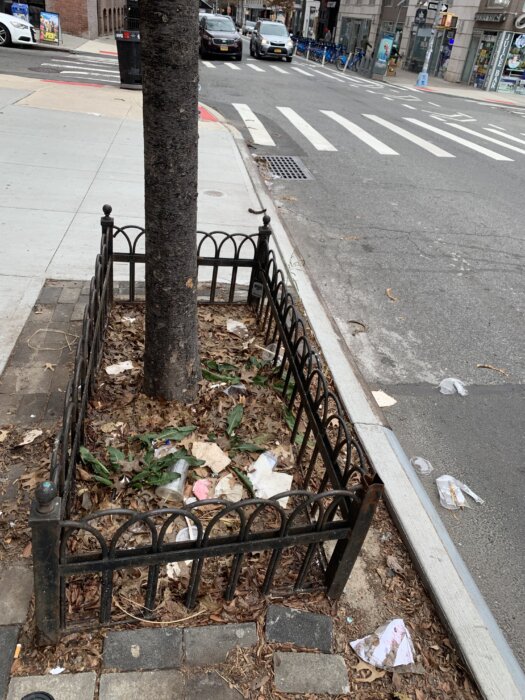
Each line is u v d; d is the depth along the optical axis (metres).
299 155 10.26
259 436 3.17
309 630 2.25
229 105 13.92
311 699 2.06
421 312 5.27
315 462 3.00
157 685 2.02
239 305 4.59
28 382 3.37
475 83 27.98
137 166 7.74
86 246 5.26
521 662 2.38
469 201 8.77
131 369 3.58
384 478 3.07
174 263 2.81
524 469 3.52
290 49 25.92
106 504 2.60
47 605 1.91
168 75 2.35
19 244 5.12
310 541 2.11
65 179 6.90
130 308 4.30
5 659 2.02
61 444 1.99
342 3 39.72
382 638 2.25
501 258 6.71
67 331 3.92
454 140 13.45
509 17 25.33
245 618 2.26
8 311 4.06
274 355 3.89
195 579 2.10
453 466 3.48
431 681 2.17
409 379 4.27
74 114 10.14
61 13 25.05
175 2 2.20
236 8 74.00
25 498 2.62
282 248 5.92
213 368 3.64
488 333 5.04
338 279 5.70
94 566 1.87
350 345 4.61
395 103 18.59
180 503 2.70
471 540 2.96
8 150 7.72
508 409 4.06
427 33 30.88
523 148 13.55
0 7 21.80
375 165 10.26
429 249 6.74
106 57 20.42
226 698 2.02
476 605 2.46
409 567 2.62
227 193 7.20
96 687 1.98
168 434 3.00
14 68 15.05
